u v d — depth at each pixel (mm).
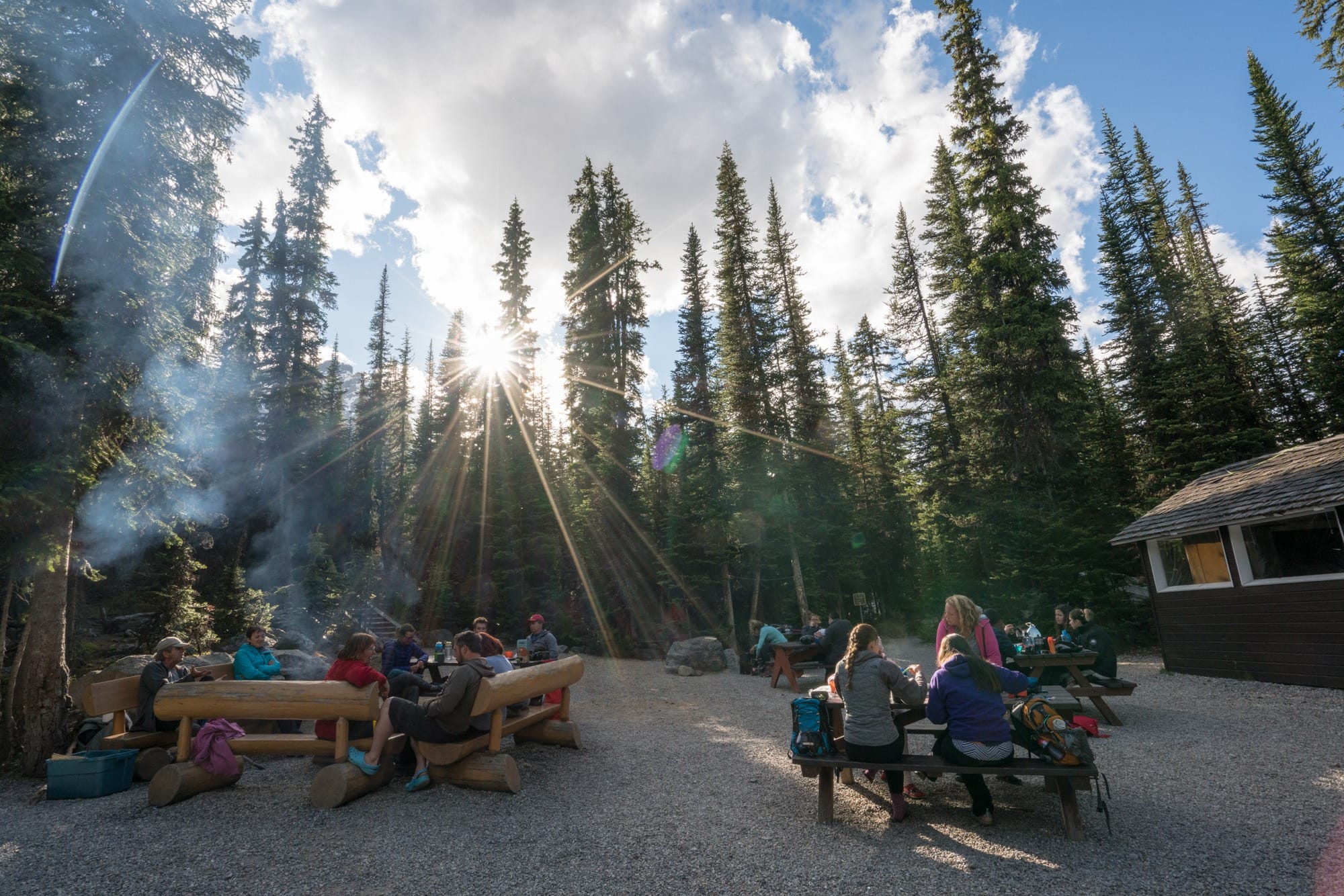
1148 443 25219
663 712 10461
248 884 3986
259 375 23266
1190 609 12289
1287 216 24234
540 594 25391
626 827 4840
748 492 23500
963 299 22984
